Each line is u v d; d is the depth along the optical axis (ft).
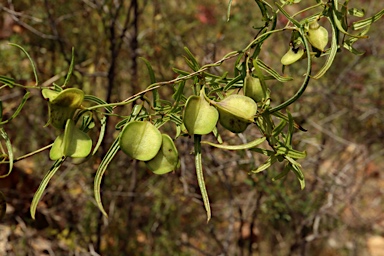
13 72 4.26
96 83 4.40
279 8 1.49
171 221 4.43
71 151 1.35
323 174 4.67
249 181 3.86
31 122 4.42
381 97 5.22
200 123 1.37
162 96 4.03
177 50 4.30
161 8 4.77
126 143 1.36
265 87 1.40
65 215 4.33
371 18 1.53
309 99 4.83
